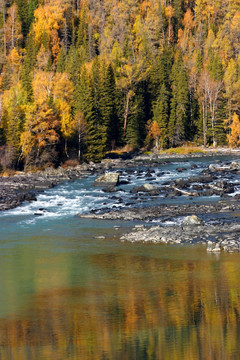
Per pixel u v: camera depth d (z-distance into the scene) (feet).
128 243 161.58
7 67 592.60
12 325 99.14
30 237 171.42
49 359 83.92
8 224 191.93
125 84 508.53
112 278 127.13
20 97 407.23
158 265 137.49
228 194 247.09
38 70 569.64
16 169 358.84
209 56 630.74
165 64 564.30
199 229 174.19
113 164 385.09
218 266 135.13
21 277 128.88
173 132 512.22
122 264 139.13
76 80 495.00
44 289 119.55
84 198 247.29
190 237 165.68
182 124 514.68
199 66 587.68
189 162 392.06
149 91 556.51
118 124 491.31
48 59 595.47
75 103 433.07
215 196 243.40
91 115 429.79
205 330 93.66
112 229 181.16
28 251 153.99
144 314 102.47
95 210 214.69
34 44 651.66
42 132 369.30
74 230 180.75
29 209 221.46
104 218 199.52
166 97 516.73
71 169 363.15
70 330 95.66
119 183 291.79
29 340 91.76
